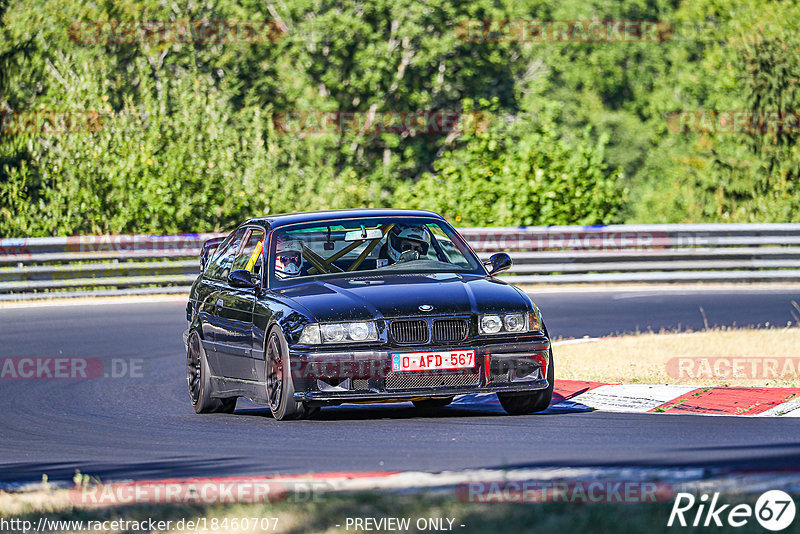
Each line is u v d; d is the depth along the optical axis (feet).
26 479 87.56
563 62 573.74
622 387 123.95
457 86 508.94
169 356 170.71
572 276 263.29
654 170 629.92
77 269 256.93
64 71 340.18
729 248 264.31
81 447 102.58
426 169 507.30
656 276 263.49
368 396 101.09
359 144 498.69
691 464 81.61
